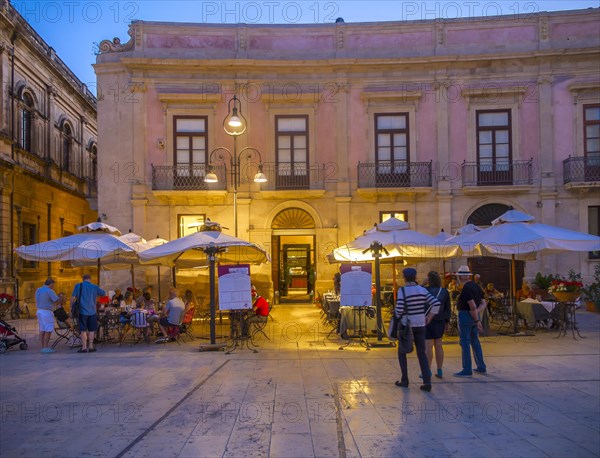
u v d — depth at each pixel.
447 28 20.08
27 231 22.22
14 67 21.02
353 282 10.83
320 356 9.60
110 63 19.67
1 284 19.20
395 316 7.27
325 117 20.03
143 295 15.18
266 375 8.05
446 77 19.92
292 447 4.98
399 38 20.14
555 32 19.91
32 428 5.60
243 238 19.70
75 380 7.88
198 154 19.86
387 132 20.08
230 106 19.84
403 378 7.24
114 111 19.75
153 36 19.86
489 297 13.09
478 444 5.04
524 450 4.89
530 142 19.88
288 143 20.02
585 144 19.69
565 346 10.40
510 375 7.91
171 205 19.72
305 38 20.16
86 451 4.94
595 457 4.73
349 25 20.08
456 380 7.61
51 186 24.45
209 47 19.97
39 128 23.33
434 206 19.86
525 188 19.36
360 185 19.73
